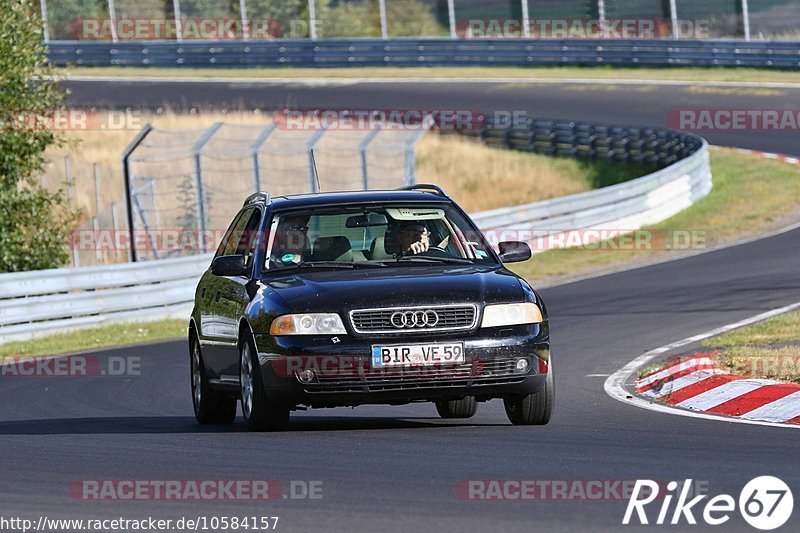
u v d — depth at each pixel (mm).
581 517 21406
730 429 30875
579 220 93688
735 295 63625
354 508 22609
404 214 35469
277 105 155625
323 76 177375
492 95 158625
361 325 31188
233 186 116125
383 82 171000
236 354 34406
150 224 103062
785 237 85812
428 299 31406
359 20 191625
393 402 31938
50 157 125062
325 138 128750
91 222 104875
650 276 75438
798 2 172500
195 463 28203
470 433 31531
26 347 67562
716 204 103125
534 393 32188
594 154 133250
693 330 53688
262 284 33438
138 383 50188
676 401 37875
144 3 190625
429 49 178125
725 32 173125
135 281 75812
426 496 23359
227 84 173875
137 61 186000
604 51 169625
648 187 98500
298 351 31031
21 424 39344
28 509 23828
